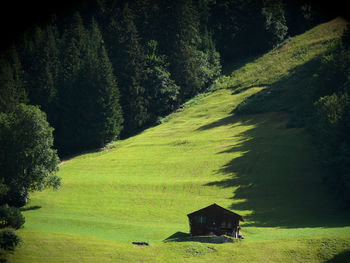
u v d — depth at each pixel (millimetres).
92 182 90500
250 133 109750
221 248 50875
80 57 137625
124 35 140875
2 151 79312
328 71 101625
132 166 101438
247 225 63750
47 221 67812
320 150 81688
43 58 133750
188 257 48812
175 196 80312
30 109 82000
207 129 121562
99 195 83375
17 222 57281
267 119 117438
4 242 49469
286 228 60094
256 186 80375
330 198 72750
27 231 56344
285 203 72562
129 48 139125
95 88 122875
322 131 80562
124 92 135875
